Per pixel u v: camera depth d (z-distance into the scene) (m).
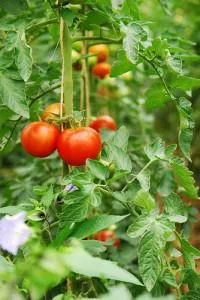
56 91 1.33
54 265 0.64
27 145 1.08
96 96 1.80
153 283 0.95
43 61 1.59
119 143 1.11
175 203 1.05
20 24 1.05
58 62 1.25
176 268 1.14
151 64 1.13
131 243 1.44
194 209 1.43
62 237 1.00
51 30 1.32
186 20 2.37
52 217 1.11
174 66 1.10
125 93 1.91
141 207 1.08
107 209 1.52
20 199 1.47
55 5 1.13
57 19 1.15
